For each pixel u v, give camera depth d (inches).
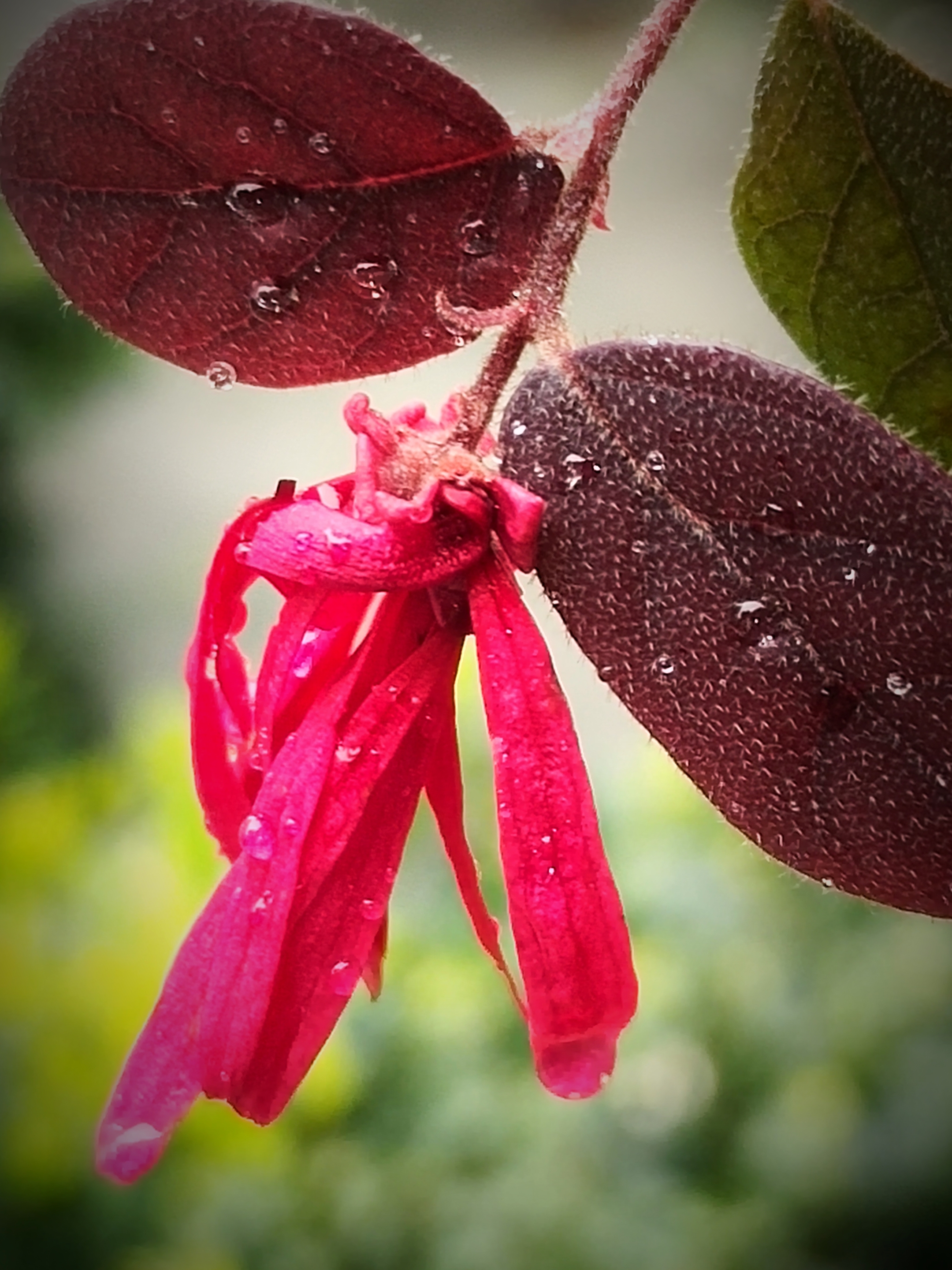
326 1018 3.1
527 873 3.1
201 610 3.2
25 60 3.2
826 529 3.0
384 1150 7.8
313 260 3.3
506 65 6.9
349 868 3.1
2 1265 7.2
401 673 3.1
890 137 3.5
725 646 3.0
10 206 3.3
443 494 3.0
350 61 3.2
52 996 7.4
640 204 7.4
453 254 3.3
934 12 6.1
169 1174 7.5
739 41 7.2
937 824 3.0
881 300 3.7
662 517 3.0
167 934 7.7
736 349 3.0
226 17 3.1
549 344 3.1
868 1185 7.7
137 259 3.3
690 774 3.1
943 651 3.0
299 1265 7.4
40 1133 7.2
